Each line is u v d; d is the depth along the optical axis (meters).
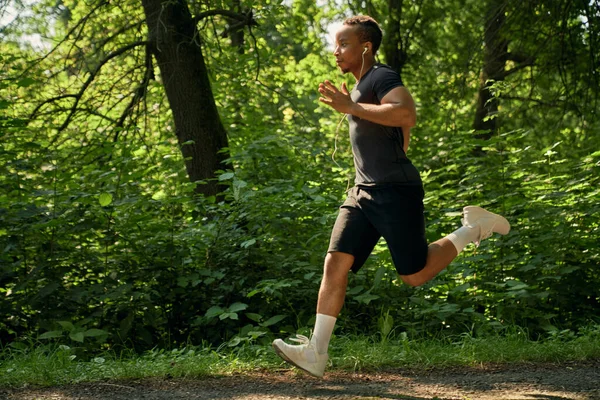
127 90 9.34
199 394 3.62
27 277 5.45
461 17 14.82
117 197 5.98
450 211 6.65
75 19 9.76
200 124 7.75
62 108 8.79
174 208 6.29
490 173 6.71
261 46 10.15
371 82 3.70
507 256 6.17
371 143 3.70
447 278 6.13
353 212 3.78
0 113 6.96
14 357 4.49
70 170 6.63
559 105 11.99
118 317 5.62
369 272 5.91
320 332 3.73
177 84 7.78
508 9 11.19
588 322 6.00
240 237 5.90
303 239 6.21
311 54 14.81
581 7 10.38
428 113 14.84
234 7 8.79
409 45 15.00
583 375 3.98
